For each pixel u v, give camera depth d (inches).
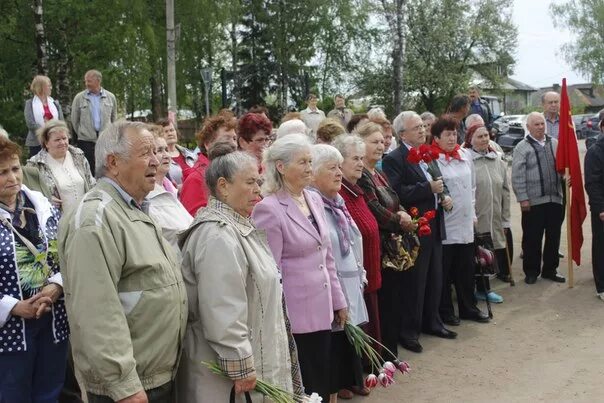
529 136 290.4
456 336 228.8
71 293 99.5
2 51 754.8
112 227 101.2
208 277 110.7
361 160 179.8
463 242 235.1
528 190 288.5
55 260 127.0
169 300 105.0
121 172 105.8
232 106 1254.9
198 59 995.3
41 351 126.7
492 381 190.9
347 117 478.0
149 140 107.1
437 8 1301.7
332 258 154.9
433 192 212.2
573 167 282.0
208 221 115.4
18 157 125.5
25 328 122.6
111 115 393.4
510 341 223.8
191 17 929.5
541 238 292.4
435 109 1337.4
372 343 186.1
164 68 943.7
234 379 109.5
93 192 105.1
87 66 747.4
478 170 267.9
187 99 1062.4
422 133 217.6
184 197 166.6
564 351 213.2
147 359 103.0
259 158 183.0
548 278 298.0
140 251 103.3
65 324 129.3
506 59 1328.7
